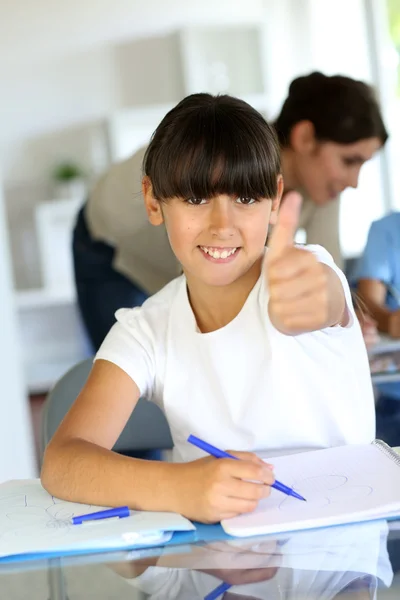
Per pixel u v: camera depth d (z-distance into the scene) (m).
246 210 0.95
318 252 1.02
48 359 5.48
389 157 4.69
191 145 0.92
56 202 5.33
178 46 5.42
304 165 1.87
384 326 2.05
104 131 5.45
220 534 0.75
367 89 1.85
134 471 0.84
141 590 0.62
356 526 0.73
